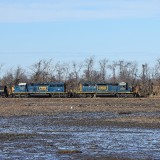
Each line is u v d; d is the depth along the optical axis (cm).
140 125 4119
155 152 2525
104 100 9675
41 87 12388
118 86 12238
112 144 2845
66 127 4012
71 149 2627
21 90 12438
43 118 5128
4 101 9519
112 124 4259
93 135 3353
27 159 2298
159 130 3681
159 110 6462
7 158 2328
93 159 2306
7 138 3148
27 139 3103
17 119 4981
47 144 2845
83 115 5588
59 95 12300
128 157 2362
